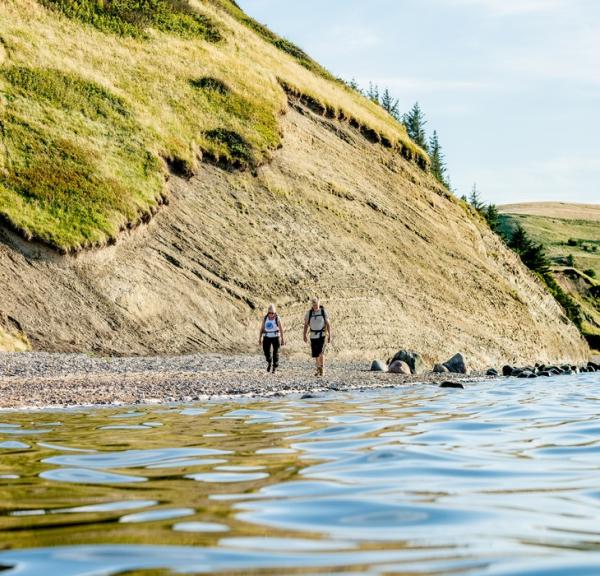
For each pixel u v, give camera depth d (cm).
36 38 4012
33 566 322
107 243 3167
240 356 3023
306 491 503
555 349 5850
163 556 336
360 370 2734
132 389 1539
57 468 600
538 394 1636
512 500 475
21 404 1230
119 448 720
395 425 941
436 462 634
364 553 343
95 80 4012
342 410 1177
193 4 5809
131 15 4900
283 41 6631
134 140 3806
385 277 4447
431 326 4388
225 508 446
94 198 3288
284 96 5272
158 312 3144
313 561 328
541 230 18675
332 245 4331
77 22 4491
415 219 5309
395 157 5872
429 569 315
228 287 3525
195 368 2327
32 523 404
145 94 4262
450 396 1556
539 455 681
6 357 2203
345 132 5566
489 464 626
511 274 6247
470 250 5650
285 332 3516
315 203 4550
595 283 11694
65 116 3612
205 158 4184
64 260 2986
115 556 337
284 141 4844
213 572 311
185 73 4728
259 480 546
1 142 3206
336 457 661
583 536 380
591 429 902
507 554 342
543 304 6444
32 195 3095
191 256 3531
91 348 2742
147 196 3550
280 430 880
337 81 6550
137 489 509
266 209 4197
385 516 426
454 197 6228
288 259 3978
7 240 2894
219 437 811
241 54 5491
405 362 2831
